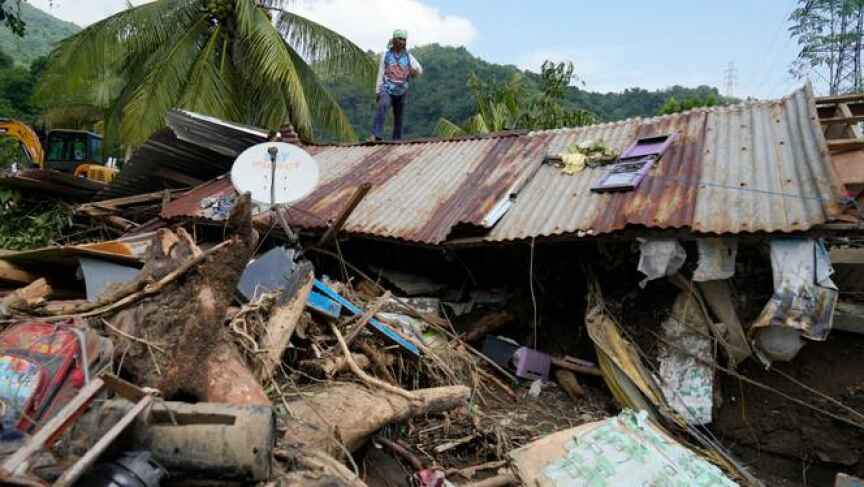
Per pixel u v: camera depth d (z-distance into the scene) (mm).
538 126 13930
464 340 6246
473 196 6957
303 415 3580
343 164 9109
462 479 4125
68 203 11586
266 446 2602
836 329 4988
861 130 6332
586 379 5938
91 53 12750
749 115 6742
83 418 2658
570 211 6004
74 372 2887
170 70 12320
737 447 5094
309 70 14914
